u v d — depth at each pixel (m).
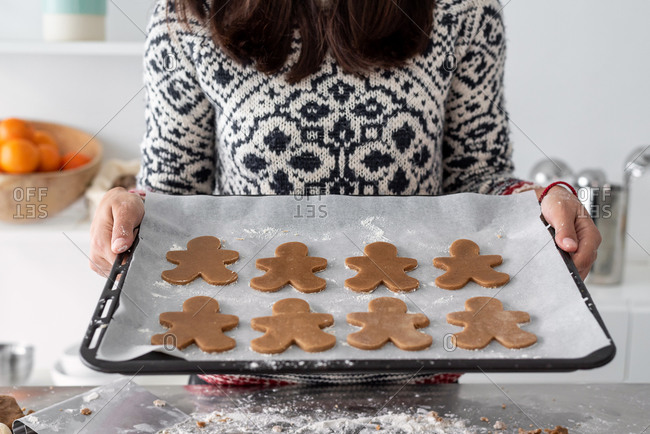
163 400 0.93
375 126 1.07
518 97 1.98
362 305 0.96
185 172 1.14
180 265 0.99
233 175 1.11
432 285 0.98
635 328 1.73
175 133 1.12
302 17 1.05
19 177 1.83
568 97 1.97
